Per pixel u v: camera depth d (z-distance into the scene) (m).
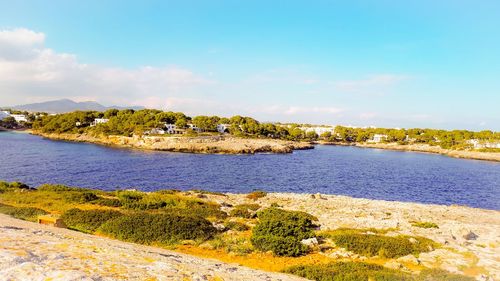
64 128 188.25
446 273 16.36
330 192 67.44
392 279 15.26
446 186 79.56
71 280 4.64
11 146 124.12
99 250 7.51
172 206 36.56
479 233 29.11
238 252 20.95
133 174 77.19
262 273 13.16
